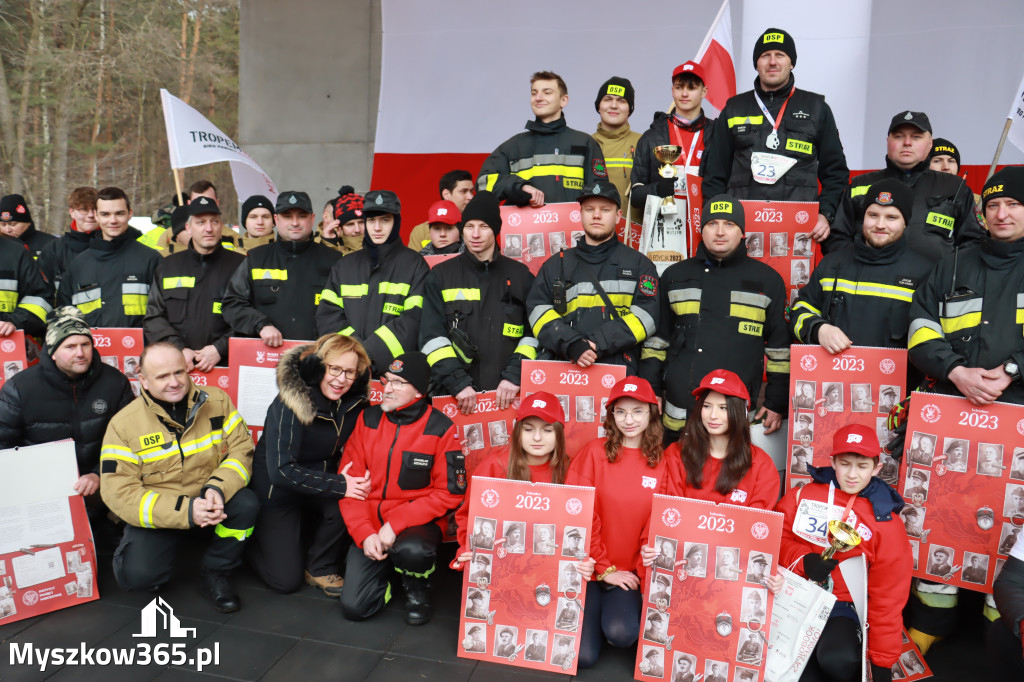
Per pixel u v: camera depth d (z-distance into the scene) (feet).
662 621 10.59
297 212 15.89
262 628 12.09
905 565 10.19
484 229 13.88
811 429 12.32
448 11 28.89
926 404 11.30
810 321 12.66
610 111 17.75
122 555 12.70
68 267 17.97
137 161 67.05
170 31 66.28
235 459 13.04
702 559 10.47
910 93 24.38
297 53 33.76
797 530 10.64
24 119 62.44
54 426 13.52
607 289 13.43
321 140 33.73
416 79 29.48
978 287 11.57
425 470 12.56
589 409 13.10
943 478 11.18
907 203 12.35
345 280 15.07
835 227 14.62
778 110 14.96
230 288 16.11
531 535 11.11
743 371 13.29
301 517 13.53
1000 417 10.89
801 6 19.85
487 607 11.20
